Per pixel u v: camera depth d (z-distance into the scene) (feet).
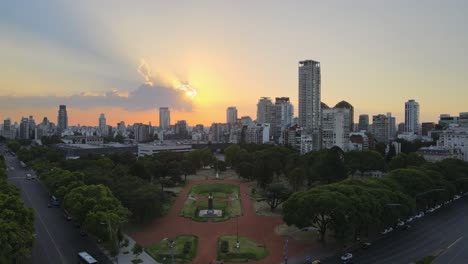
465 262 322.34
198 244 382.83
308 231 417.08
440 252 348.18
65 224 433.48
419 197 469.98
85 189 404.77
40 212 486.79
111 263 320.50
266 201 540.52
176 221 469.16
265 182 650.84
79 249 352.28
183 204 563.48
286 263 318.86
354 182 433.89
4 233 264.72
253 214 504.84
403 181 487.20
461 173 592.19
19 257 286.46
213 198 609.83
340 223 341.21
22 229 289.12
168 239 394.93
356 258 331.98
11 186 431.84
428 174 531.50
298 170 604.90
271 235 410.72
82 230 393.29
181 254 348.59
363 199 360.28
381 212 364.58
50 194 588.50
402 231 415.85
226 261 334.85
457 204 560.61
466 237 393.70
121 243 374.02
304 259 334.03
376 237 394.11
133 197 442.09
